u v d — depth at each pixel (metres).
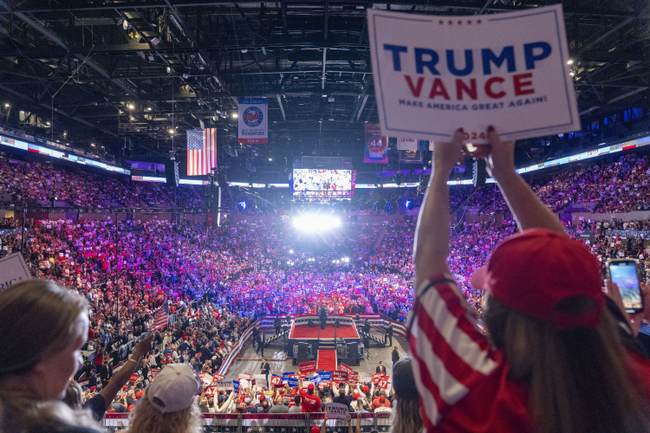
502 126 1.56
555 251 1.12
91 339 18.47
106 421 10.38
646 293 2.32
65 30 22.92
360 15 21.31
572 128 1.55
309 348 25.25
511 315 1.14
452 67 1.58
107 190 48.50
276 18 21.88
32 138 35.78
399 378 2.22
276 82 32.31
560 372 1.05
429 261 1.33
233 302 32.34
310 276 43.53
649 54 23.95
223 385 15.28
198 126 42.19
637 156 41.16
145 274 32.09
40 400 1.27
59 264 26.33
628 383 1.10
